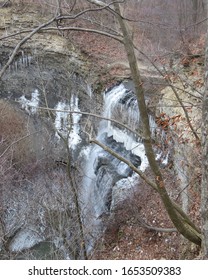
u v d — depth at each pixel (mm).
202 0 16438
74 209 11406
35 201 11586
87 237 12133
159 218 11164
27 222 12195
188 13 16641
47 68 20281
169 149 12328
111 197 13484
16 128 17344
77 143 17844
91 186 15734
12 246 12164
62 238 10023
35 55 20484
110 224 12477
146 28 16703
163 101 13312
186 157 10031
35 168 15023
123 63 20078
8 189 13297
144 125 4660
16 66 20828
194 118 10711
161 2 17609
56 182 13172
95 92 19594
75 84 19406
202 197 4418
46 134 17016
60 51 20078
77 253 10336
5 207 12883
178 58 14148
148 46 16141
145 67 15672
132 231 11648
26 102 19703
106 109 18297
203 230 4535
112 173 14672
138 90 4426
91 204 13859
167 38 16172
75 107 19312
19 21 22484
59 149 16672
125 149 16000
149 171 13500
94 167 16406
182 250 9203
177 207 5258
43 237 12047
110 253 11484
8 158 14750
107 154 16172
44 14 22719
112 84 18938
